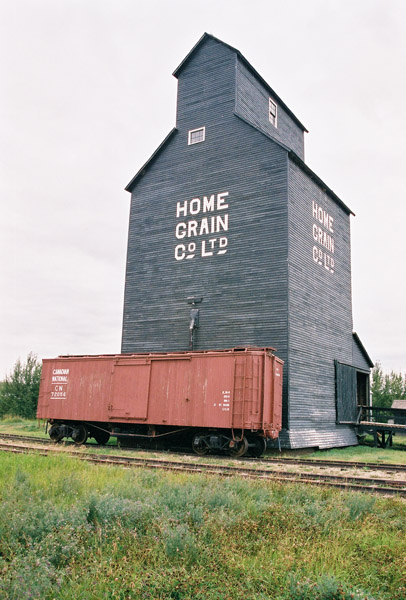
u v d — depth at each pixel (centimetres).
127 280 2691
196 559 608
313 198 2575
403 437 3581
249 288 2273
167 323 2491
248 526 727
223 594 512
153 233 2662
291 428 2072
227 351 1897
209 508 830
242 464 1524
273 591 530
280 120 2973
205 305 2388
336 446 2420
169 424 1922
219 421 1808
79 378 2223
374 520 787
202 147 2588
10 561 571
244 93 2614
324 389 2445
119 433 2105
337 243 2864
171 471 1220
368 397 3125
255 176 2372
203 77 2675
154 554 609
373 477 1312
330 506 836
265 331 2189
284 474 1282
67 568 559
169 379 1967
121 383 2088
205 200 2512
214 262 2406
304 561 604
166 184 2680
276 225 2259
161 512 772
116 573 546
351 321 2950
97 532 679
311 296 2414
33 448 1686
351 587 523
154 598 502
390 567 596
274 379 1898
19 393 4297
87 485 1000
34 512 716
